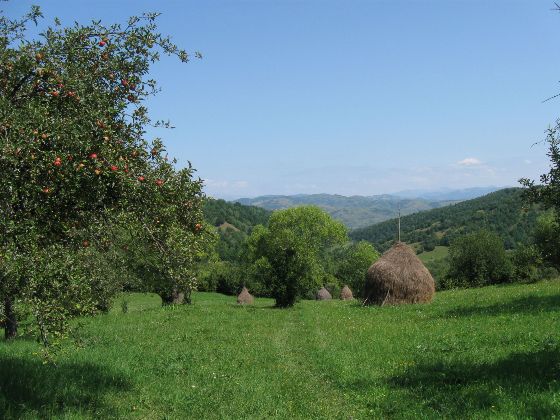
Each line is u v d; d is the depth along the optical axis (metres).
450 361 11.46
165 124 8.39
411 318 21.55
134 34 8.02
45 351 6.64
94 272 13.81
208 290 84.56
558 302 20.06
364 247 90.19
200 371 12.74
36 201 7.02
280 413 9.09
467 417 7.20
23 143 6.19
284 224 72.19
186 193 8.27
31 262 6.46
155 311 30.77
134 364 13.31
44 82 7.40
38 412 8.18
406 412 8.16
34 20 8.20
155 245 9.09
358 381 10.95
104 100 7.40
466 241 53.84
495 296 26.67
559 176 8.54
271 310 32.78
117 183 7.35
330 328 20.36
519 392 7.86
